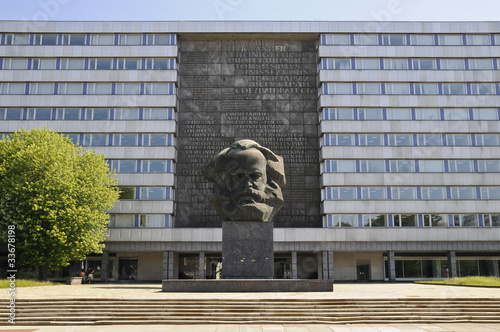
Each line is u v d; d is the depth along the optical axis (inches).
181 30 2122.3
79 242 1476.4
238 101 2098.9
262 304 691.4
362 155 2037.4
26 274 1659.7
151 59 2113.7
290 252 2092.8
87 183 1571.1
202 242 1958.7
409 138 2073.1
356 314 665.6
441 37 2135.8
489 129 2073.1
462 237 1980.8
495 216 2022.6
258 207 997.2
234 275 978.1
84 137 2054.6
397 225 1996.8
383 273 2085.4
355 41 2129.7
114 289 1058.7
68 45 2111.2
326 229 1959.9
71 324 637.3
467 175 2042.3
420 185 2031.3
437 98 2097.7
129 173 2016.5
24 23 2114.9
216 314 660.1
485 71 2113.7
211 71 2127.2
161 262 2076.8
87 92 2085.4
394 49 2126.0
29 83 2089.1
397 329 590.9
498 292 898.1
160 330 584.4
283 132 2079.2
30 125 2053.4
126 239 1948.8
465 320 657.0
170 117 2064.5
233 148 1058.1
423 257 2096.5
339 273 2085.4
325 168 2022.6
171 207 1993.1
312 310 671.1
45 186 1429.6
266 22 2126.0
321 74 2090.3
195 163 2057.1
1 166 1467.8
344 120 2059.5
